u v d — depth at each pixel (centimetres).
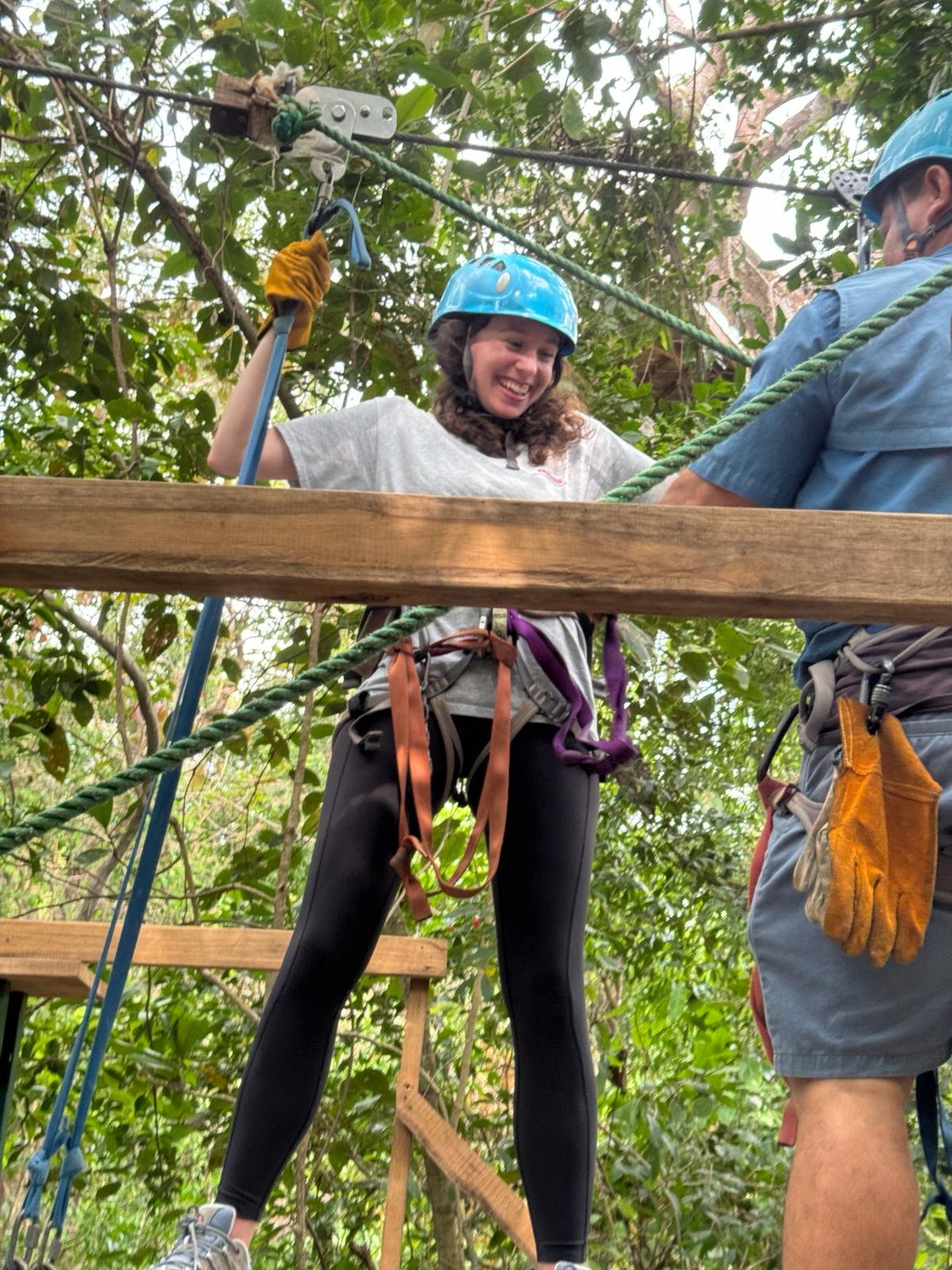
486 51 458
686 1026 684
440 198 277
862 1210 172
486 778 233
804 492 210
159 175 511
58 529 135
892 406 200
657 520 137
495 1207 341
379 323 499
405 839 230
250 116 266
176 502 136
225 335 510
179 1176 600
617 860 615
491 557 136
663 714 590
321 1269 592
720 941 634
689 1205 599
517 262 269
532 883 243
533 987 239
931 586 136
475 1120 574
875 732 188
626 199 562
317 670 167
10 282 514
